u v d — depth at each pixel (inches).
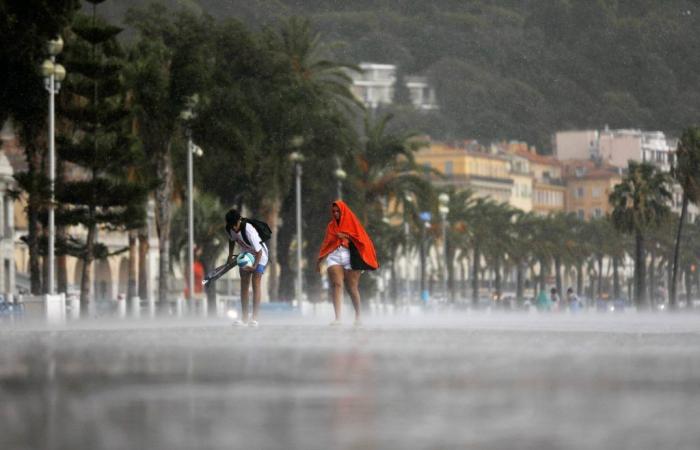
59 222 5088.6
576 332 1808.6
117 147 5078.7
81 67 5017.2
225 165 7691.9
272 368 1093.8
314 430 692.7
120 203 5103.3
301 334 1772.9
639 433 669.3
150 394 877.8
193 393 883.4
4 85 5014.8
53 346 1467.8
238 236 2244.1
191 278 6338.6
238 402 825.5
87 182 5054.1
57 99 5157.5
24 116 5157.5
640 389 888.3
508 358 1192.8
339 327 2145.7
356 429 695.1
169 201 6161.4
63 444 641.0
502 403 807.1
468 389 896.3
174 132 6205.7
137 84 6117.1
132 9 7121.1
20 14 4731.8
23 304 3991.1
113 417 745.0
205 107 6584.6
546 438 654.5
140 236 6934.1
